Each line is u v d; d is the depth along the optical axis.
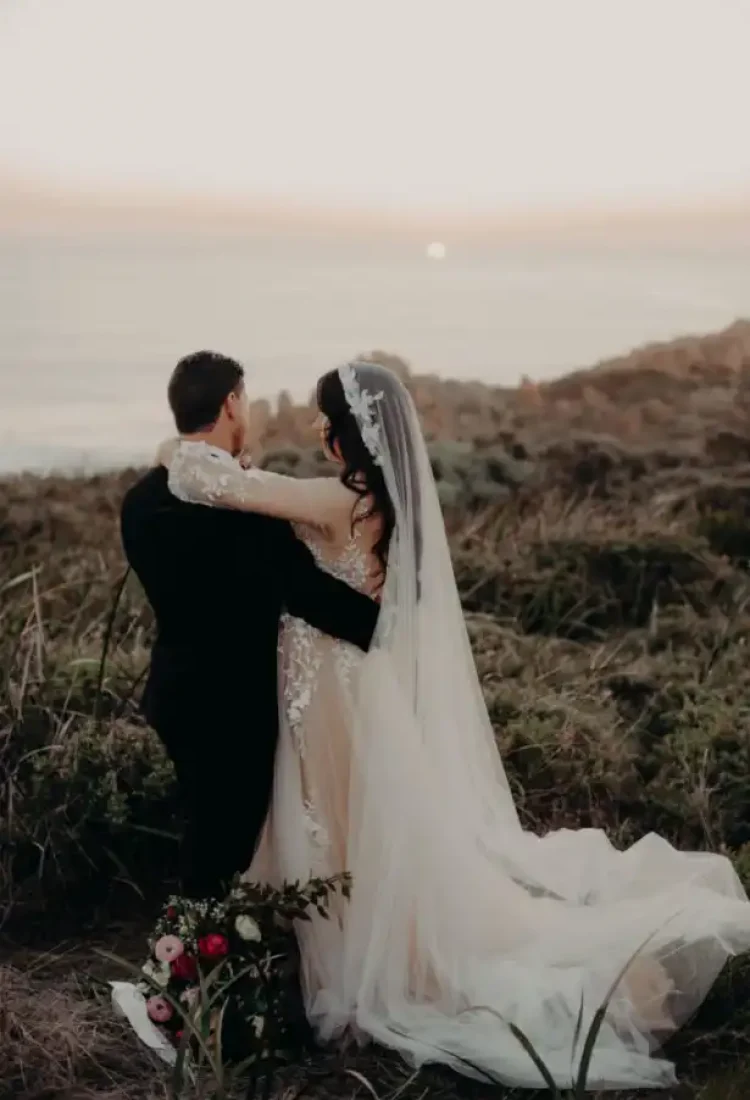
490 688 5.05
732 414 9.55
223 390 3.17
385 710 3.15
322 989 3.12
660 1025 3.08
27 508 7.93
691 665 5.51
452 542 7.18
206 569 3.04
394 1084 2.96
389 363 11.09
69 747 4.05
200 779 3.13
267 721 3.14
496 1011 2.98
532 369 10.94
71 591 6.07
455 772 3.27
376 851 3.11
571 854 3.57
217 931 2.89
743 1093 2.83
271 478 3.12
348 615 3.19
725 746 4.61
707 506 7.91
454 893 3.15
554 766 4.45
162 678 3.12
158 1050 3.01
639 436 9.33
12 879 3.82
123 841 3.91
